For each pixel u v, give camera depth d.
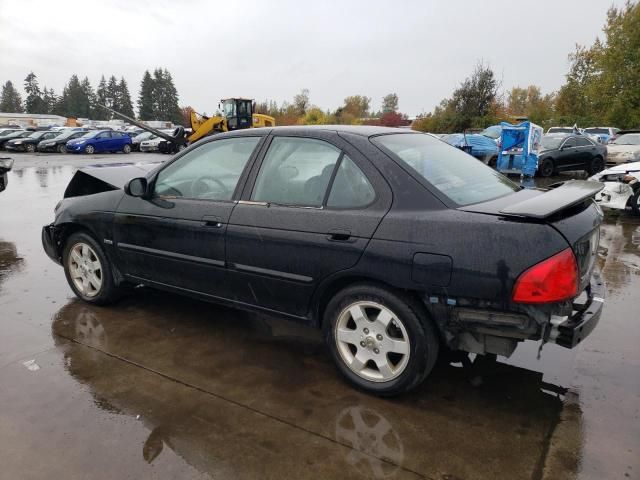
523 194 3.14
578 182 3.31
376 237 2.74
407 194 2.76
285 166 3.23
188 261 3.59
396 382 2.85
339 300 2.97
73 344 3.65
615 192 8.54
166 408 2.85
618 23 27.81
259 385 3.11
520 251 2.41
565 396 2.96
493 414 2.79
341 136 3.08
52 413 2.79
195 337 3.79
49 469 2.35
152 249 3.79
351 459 2.43
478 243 2.50
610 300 4.49
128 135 29.73
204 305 4.45
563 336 2.46
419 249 2.62
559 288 2.38
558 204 2.52
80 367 3.31
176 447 2.51
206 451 2.48
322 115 49.56
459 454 2.46
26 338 3.75
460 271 2.52
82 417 2.75
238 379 3.18
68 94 116.62
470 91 30.12
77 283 4.45
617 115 27.97
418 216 2.68
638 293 4.68
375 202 2.83
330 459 2.43
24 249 6.40
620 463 2.38
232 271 3.36
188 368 3.31
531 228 2.43
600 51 31.73
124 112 117.50
